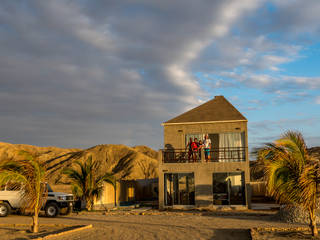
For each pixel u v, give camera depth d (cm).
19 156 1292
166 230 1342
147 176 9000
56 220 1745
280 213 1675
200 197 2264
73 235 1238
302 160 1112
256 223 1544
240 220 1670
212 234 1233
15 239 1158
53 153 10925
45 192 1411
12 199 1902
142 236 1209
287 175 1115
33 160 1295
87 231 1332
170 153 2498
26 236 1216
